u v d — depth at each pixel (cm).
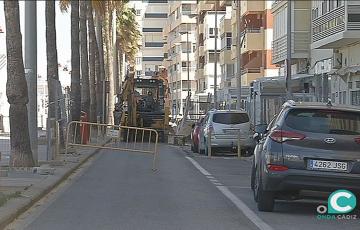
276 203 2069
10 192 2086
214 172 3111
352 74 4656
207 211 1883
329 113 1784
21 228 1597
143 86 6556
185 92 16800
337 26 4653
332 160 1720
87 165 3444
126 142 3888
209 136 4141
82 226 1623
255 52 9325
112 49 9619
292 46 6331
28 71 2981
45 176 2625
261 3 9050
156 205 1997
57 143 3178
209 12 13338
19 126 2802
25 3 2989
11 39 2770
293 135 1748
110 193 2280
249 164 3603
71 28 4612
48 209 1906
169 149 5131
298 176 1722
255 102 5875
